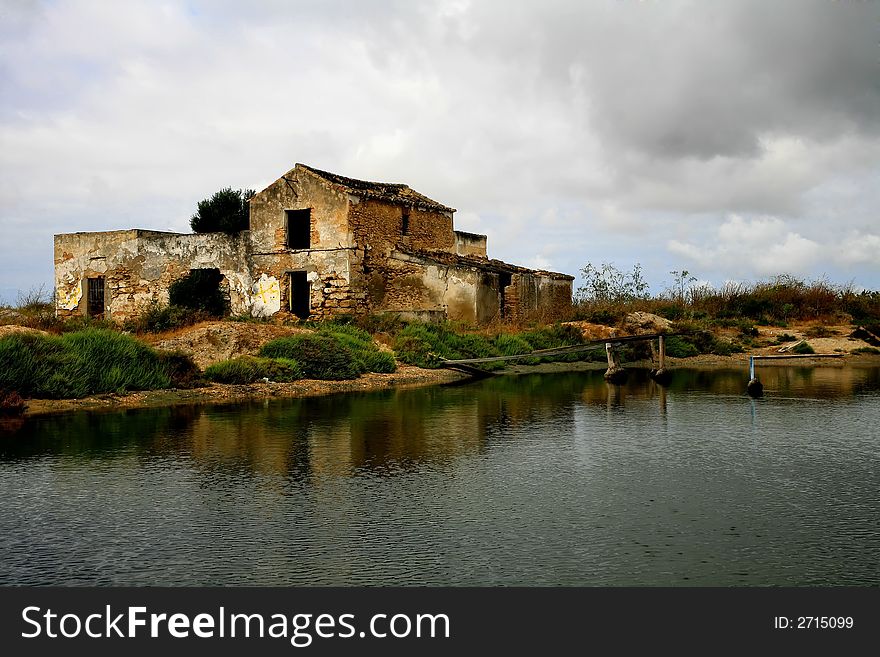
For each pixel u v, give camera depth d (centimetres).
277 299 3020
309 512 784
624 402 1670
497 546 684
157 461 1023
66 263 3412
